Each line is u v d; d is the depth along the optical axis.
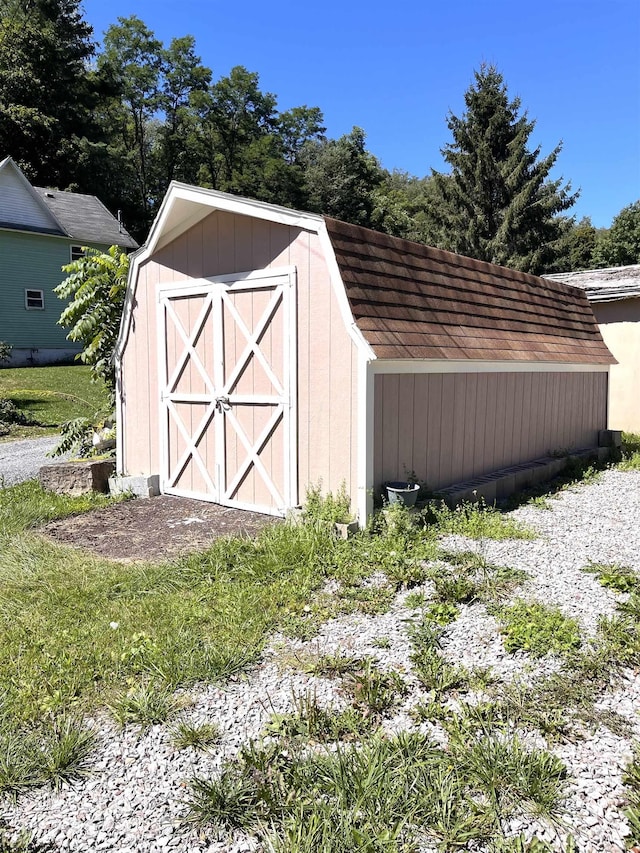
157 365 7.01
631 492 7.09
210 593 3.91
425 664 3.00
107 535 5.43
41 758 2.36
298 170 38.62
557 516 5.98
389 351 4.98
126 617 3.59
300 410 5.54
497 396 7.09
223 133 41.69
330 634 3.40
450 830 1.96
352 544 4.74
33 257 22.58
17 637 3.36
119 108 40.28
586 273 13.64
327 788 2.15
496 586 4.04
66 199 25.98
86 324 8.31
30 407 14.45
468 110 31.75
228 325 6.15
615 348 11.66
